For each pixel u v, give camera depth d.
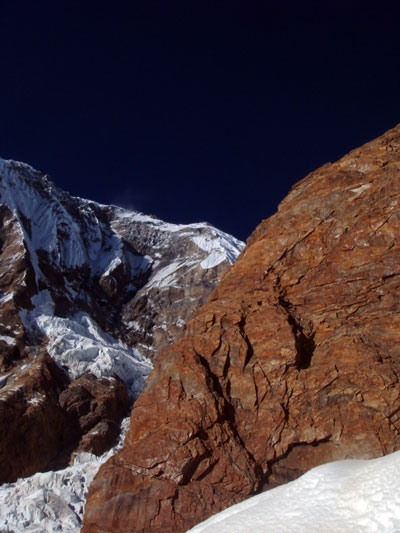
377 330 21.25
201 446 20.12
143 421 21.97
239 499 19.28
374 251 22.83
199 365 22.27
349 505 10.88
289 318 22.72
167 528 19.11
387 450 18.44
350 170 27.02
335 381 20.52
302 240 25.03
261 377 21.72
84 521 20.38
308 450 19.86
